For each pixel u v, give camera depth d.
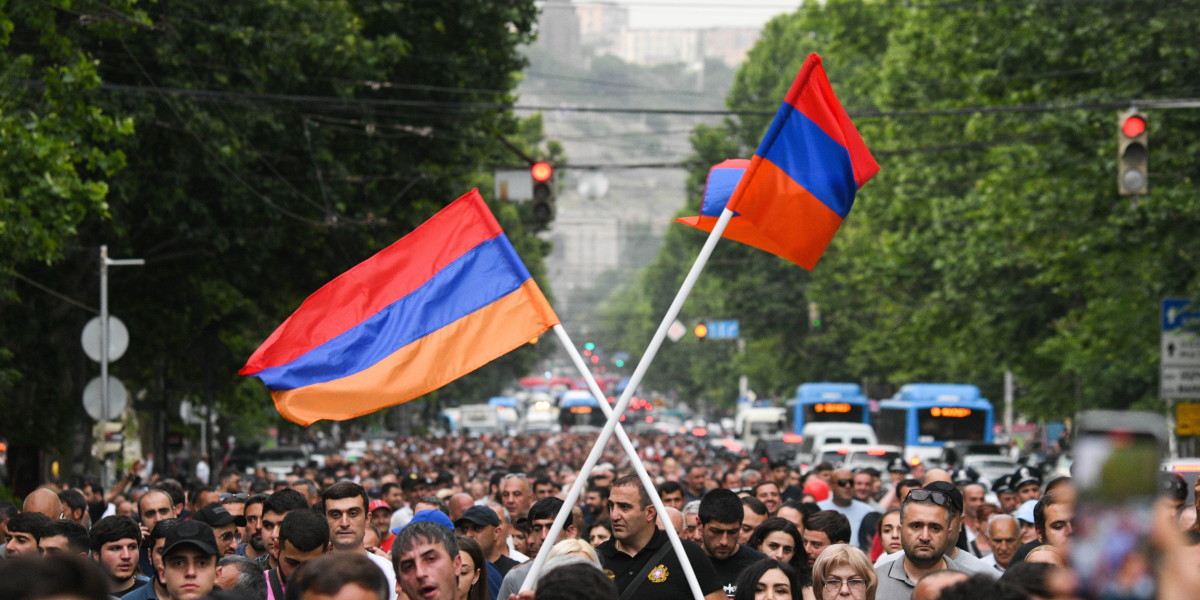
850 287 104.38
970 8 52.88
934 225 69.25
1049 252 54.94
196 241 46.62
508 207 111.38
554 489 28.56
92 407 40.88
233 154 43.16
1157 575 3.89
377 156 50.38
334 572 7.29
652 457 71.56
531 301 13.46
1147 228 44.03
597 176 61.78
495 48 53.97
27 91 31.48
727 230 14.81
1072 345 60.03
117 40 40.00
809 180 13.98
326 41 44.84
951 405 78.50
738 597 12.38
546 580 8.12
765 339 129.88
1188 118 41.22
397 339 13.45
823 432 71.62
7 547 15.57
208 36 42.31
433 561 10.10
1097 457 3.97
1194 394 43.28
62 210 28.66
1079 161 45.22
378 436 115.94
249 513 17.58
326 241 51.84
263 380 13.21
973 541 20.08
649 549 13.95
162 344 53.56
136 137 39.94
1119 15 43.22
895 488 28.88
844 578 12.35
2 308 43.69
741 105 131.50
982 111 35.69
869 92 86.38
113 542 14.64
